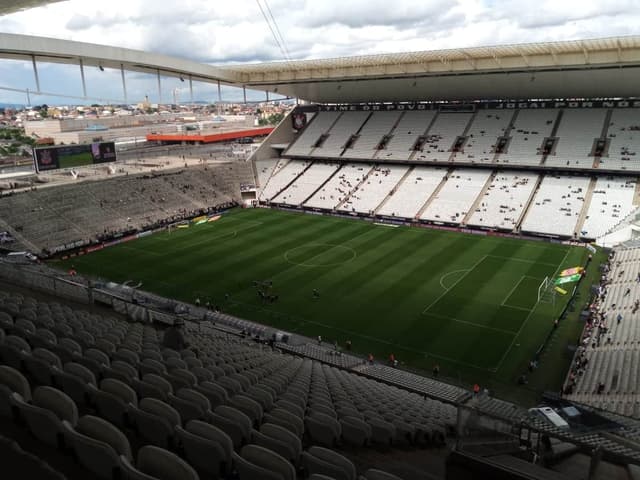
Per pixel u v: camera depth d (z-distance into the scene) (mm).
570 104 88875
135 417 9125
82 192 78188
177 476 6488
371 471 8516
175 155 116500
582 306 46875
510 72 78438
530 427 10391
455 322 44156
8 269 35562
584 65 70938
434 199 81500
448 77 84500
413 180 87938
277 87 97500
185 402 10492
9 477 5590
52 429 7348
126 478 6500
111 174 89062
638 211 68188
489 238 69250
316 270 57688
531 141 85812
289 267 58906
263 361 25141
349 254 63156
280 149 108875
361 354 39281
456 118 96500
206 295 51344
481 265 58062
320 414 13500
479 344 40469
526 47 68375
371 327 43719
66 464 7051
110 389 10516
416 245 66438
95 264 61312
